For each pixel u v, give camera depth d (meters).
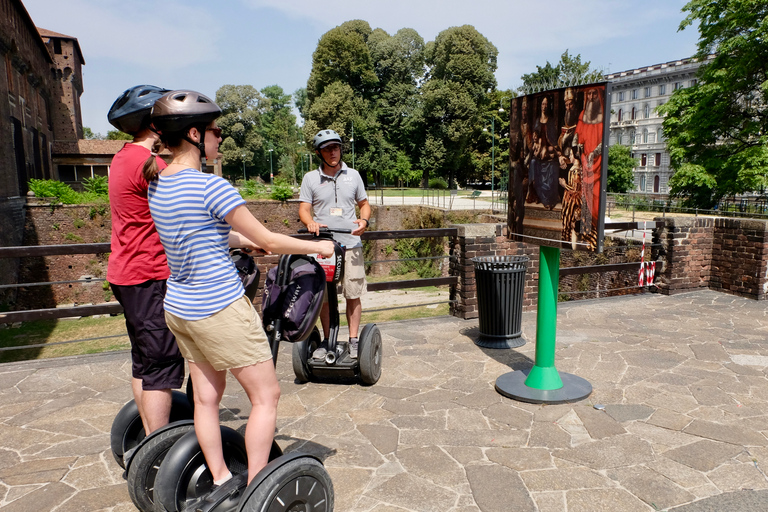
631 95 68.38
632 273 17.09
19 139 33.19
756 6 27.91
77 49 55.72
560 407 3.79
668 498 2.63
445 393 4.10
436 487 2.75
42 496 2.71
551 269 3.94
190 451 2.00
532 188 4.05
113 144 55.12
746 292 7.45
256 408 1.98
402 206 34.94
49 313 4.88
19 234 30.52
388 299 25.33
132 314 2.45
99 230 33.50
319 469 2.03
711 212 29.44
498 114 56.62
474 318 6.46
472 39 55.53
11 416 3.77
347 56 59.75
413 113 57.97
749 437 3.29
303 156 80.06
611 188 54.28
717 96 29.53
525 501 2.62
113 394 4.18
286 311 2.52
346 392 4.13
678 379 4.32
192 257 1.84
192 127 1.90
